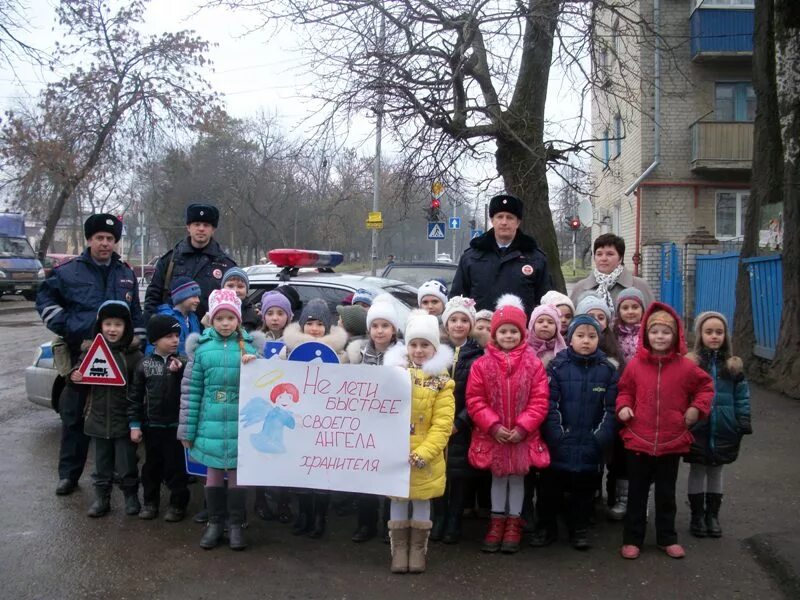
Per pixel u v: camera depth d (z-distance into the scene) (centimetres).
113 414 480
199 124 2731
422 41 1138
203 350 439
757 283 986
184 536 452
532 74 1202
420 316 428
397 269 1034
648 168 1961
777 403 824
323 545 443
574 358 438
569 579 396
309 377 427
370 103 1179
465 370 456
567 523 481
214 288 559
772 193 990
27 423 736
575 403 432
